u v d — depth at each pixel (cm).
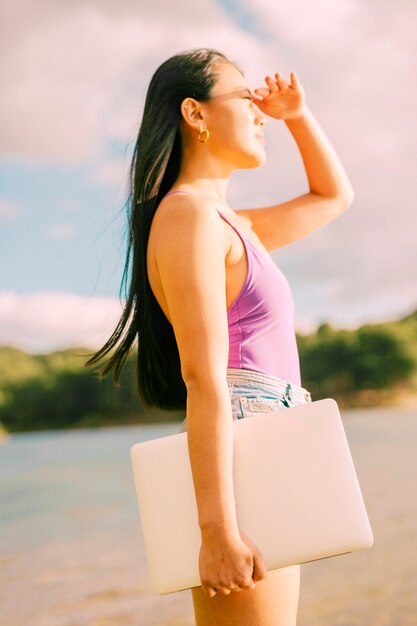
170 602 350
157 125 149
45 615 336
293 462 122
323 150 174
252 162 151
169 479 125
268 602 126
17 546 503
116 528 562
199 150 150
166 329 152
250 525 120
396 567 384
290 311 144
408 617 306
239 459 123
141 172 149
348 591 349
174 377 155
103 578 403
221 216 137
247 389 134
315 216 173
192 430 117
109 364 157
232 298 136
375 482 655
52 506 673
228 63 155
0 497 732
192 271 126
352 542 119
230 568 112
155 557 124
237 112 150
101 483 816
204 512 114
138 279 150
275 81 171
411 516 505
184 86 149
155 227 137
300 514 120
